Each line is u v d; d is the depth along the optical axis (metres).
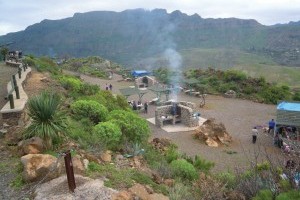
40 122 9.82
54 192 7.52
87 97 18.98
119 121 14.19
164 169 11.62
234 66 199.62
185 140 22.77
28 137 10.08
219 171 16.67
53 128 9.93
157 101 34.78
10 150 10.08
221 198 8.87
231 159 18.89
